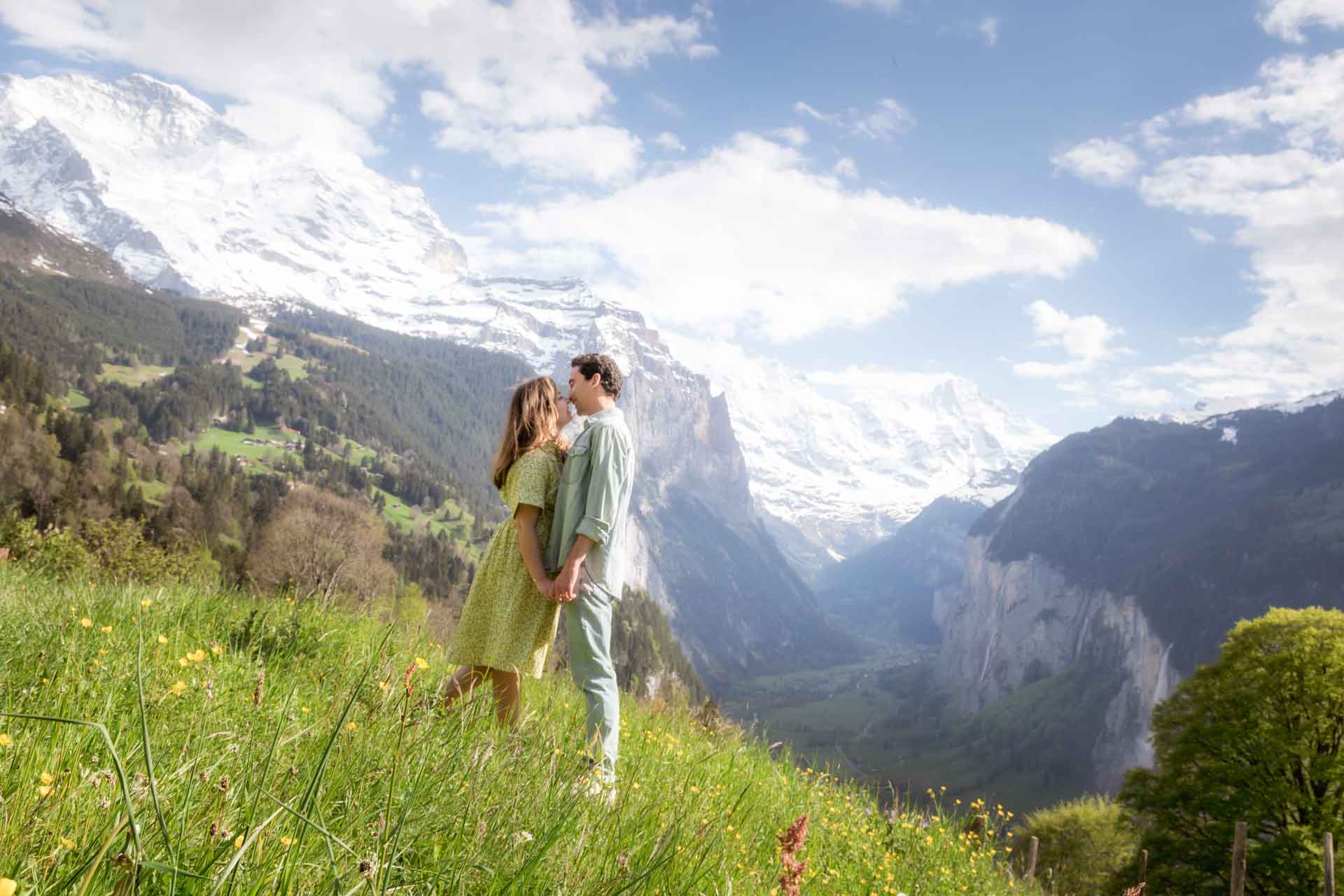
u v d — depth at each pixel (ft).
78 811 5.71
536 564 14.96
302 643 16.10
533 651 15.16
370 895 5.70
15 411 386.93
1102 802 151.74
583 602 14.88
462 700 10.48
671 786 12.93
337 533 207.92
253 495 472.85
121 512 315.99
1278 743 95.81
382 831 6.39
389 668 12.53
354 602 23.06
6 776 5.96
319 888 5.63
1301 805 91.81
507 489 15.81
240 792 6.34
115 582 20.26
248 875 5.33
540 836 7.51
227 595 20.47
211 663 11.66
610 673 14.96
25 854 5.01
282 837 5.66
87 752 7.14
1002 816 28.22
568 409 16.75
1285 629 105.29
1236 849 52.24
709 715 23.79
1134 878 98.58
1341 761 90.99
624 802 9.56
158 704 8.43
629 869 7.77
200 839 5.68
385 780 7.70
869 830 19.99
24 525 35.19
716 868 9.21
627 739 17.93
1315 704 96.89
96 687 8.86
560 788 9.19
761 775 19.69
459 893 6.41
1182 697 110.22
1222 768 99.45
